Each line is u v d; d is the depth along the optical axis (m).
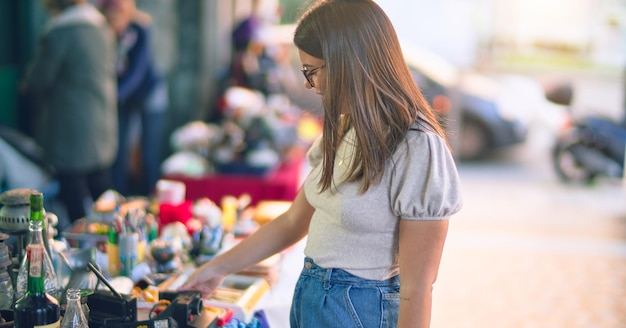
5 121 4.52
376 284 1.41
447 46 7.42
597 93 7.37
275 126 3.72
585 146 6.49
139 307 1.66
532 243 4.83
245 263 1.72
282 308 1.91
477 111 7.18
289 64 5.91
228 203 2.62
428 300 1.32
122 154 4.64
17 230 1.57
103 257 2.05
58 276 1.67
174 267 2.05
